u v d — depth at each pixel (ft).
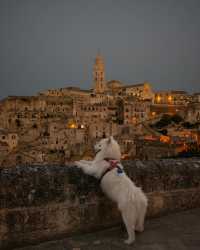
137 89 494.18
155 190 20.58
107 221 18.78
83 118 334.85
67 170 17.90
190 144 212.84
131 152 226.38
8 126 336.70
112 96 455.63
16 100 404.77
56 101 400.88
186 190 21.91
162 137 253.85
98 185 18.37
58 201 17.08
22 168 17.29
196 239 17.19
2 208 15.57
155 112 404.36
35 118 351.67
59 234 17.13
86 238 17.30
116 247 16.11
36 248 15.99
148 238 17.19
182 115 376.48
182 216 20.80
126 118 355.56
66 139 268.82
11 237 15.83
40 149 241.14
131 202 16.15
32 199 16.33
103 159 17.34
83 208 17.88
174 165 21.94
